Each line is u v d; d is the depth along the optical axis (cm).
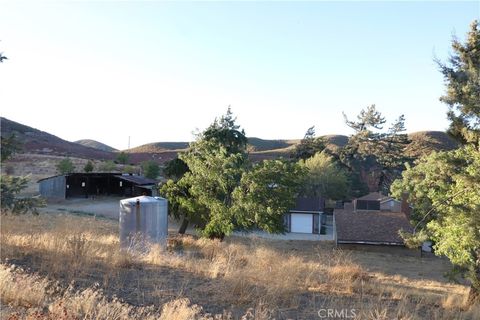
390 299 926
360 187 7488
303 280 1039
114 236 1820
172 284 813
